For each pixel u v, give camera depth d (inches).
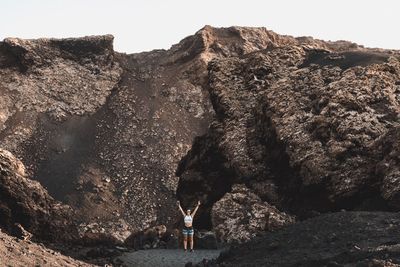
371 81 1148.5
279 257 554.3
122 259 759.7
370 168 962.7
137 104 3627.0
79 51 3841.0
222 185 1261.1
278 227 981.8
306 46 1497.3
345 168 984.9
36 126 3262.8
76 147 3181.6
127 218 2652.6
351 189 956.6
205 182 1298.0
